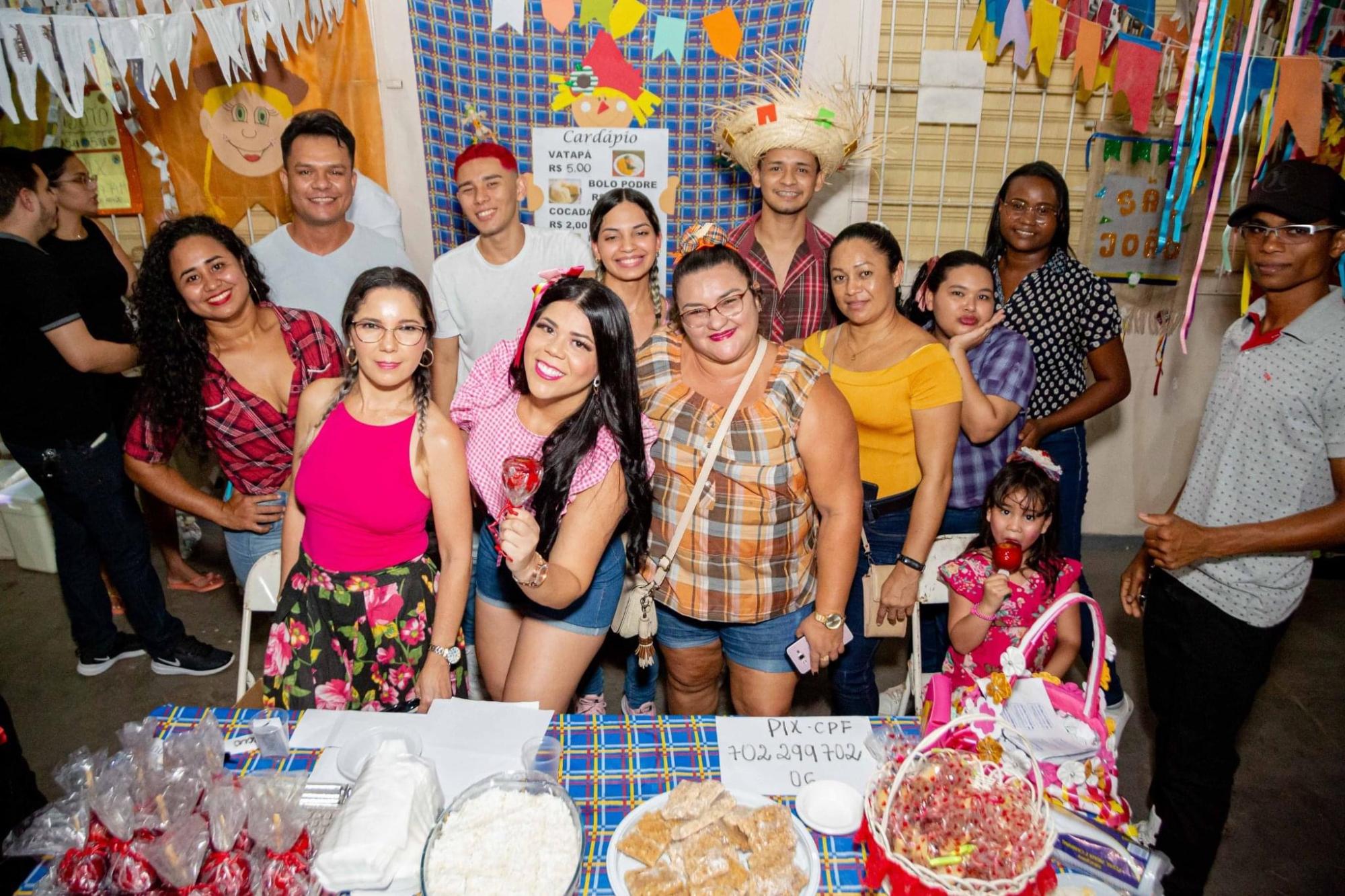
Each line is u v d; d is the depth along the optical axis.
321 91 3.88
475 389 2.15
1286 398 1.95
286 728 1.74
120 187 4.01
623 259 2.77
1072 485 3.11
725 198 3.92
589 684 2.80
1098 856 1.41
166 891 1.33
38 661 3.66
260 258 3.13
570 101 3.78
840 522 2.15
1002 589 2.11
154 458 2.57
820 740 1.71
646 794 1.58
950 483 2.46
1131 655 3.67
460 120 3.86
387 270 2.02
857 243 2.45
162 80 3.84
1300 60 2.43
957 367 2.54
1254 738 3.23
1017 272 3.13
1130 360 4.25
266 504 2.57
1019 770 1.41
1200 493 2.18
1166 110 3.78
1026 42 3.47
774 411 2.03
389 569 2.18
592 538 1.95
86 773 1.43
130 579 3.32
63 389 3.01
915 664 2.45
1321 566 4.42
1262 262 1.94
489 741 1.69
